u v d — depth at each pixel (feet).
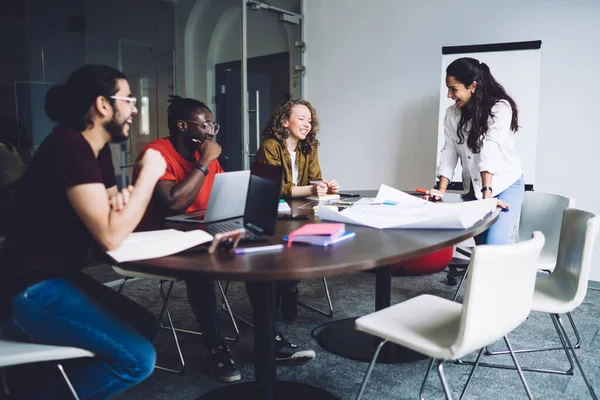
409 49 14.40
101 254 4.72
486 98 8.93
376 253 4.60
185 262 4.31
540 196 9.54
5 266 4.71
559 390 6.88
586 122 11.85
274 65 15.78
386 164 15.19
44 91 10.83
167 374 7.36
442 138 13.43
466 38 13.42
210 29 13.97
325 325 9.30
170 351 8.18
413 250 4.74
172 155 7.23
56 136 4.68
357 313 9.97
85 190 4.44
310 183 9.12
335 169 16.34
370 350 8.08
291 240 5.00
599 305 10.65
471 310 4.37
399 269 12.57
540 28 12.26
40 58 10.75
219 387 6.95
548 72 12.25
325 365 7.68
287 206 7.47
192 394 6.77
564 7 11.89
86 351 4.66
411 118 14.56
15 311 4.63
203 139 7.22
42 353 4.47
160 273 4.18
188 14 13.44
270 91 15.69
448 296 11.14
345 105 15.88
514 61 12.24
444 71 13.19
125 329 4.84
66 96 4.72
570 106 12.03
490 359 7.91
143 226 6.03
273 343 5.56
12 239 4.77
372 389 6.92
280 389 6.72
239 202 6.57
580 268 6.06
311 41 16.44
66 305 4.64
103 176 5.44
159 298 11.00
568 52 11.93
